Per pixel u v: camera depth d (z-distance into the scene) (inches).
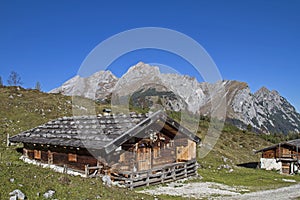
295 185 895.7
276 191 746.2
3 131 1157.7
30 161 807.1
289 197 665.6
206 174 965.2
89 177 602.9
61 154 746.8
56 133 778.8
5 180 397.4
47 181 434.9
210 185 763.4
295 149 1476.4
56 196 389.4
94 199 410.6
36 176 446.9
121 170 689.0
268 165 1507.1
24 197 363.9
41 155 808.9
